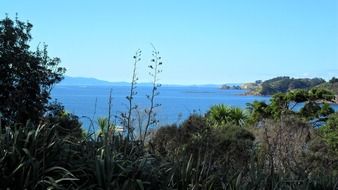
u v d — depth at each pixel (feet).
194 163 23.02
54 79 45.96
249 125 77.87
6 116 39.73
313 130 66.90
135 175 19.43
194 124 43.37
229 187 20.86
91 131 24.08
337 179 25.29
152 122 32.07
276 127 52.44
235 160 30.09
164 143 33.01
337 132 65.92
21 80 42.50
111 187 18.12
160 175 20.45
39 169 17.75
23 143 18.57
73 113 39.29
